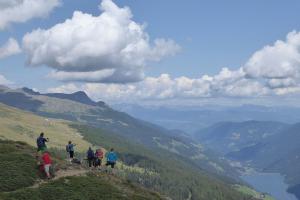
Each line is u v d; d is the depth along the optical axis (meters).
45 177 62.38
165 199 71.12
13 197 51.00
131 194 63.75
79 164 76.69
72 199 54.25
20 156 67.50
